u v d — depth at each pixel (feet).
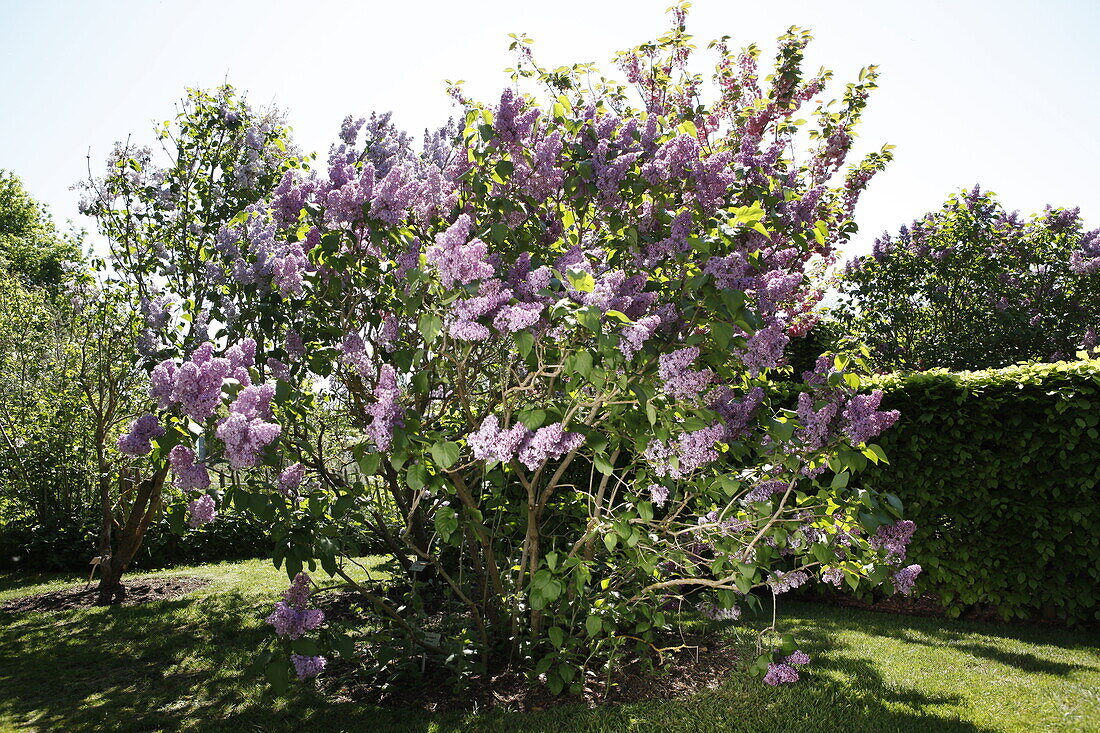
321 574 26.32
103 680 15.44
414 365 12.95
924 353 38.19
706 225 12.00
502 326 10.18
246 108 23.54
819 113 20.24
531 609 14.83
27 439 33.68
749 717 12.00
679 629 16.67
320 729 12.25
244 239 16.48
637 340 9.76
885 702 12.54
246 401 10.29
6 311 33.91
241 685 14.61
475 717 12.29
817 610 20.48
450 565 20.92
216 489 11.53
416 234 13.57
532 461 10.47
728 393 11.99
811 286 22.57
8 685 15.24
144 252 22.75
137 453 10.66
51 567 32.68
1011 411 18.85
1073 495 17.93
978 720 11.71
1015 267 39.09
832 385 11.62
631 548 13.12
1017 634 17.81
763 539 13.09
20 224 79.36
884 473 20.70
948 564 19.56
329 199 12.22
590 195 12.59
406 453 10.75
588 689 13.53
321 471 14.44
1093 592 17.80
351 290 13.55
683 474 11.82
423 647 14.39
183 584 26.11
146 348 17.61
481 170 13.20
